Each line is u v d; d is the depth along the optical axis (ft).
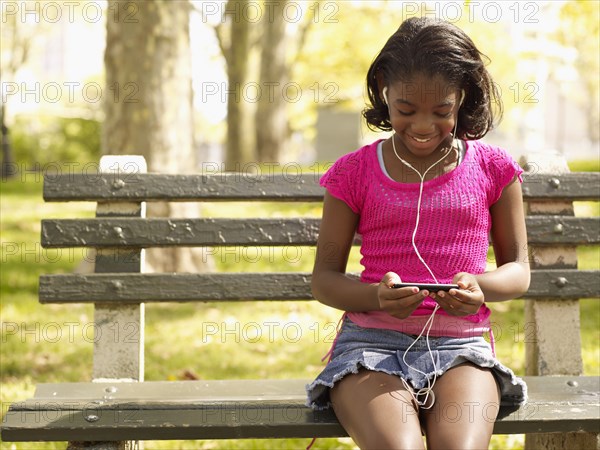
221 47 67.62
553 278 10.02
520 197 8.60
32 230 27.12
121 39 21.52
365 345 8.04
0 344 16.67
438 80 7.84
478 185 8.34
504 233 8.57
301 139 107.34
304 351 16.70
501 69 73.41
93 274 9.75
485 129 8.54
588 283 10.05
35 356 16.10
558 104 120.78
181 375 14.90
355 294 8.06
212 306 19.88
